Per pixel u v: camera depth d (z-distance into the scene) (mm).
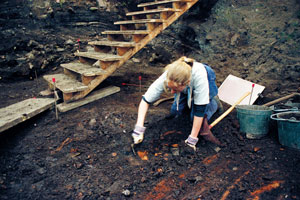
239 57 4820
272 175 2055
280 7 4949
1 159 2305
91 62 4352
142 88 4223
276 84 3840
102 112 3215
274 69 4160
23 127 2875
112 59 3592
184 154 2465
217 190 1984
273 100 3420
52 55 5125
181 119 3053
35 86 4395
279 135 2414
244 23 5164
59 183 2078
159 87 2197
